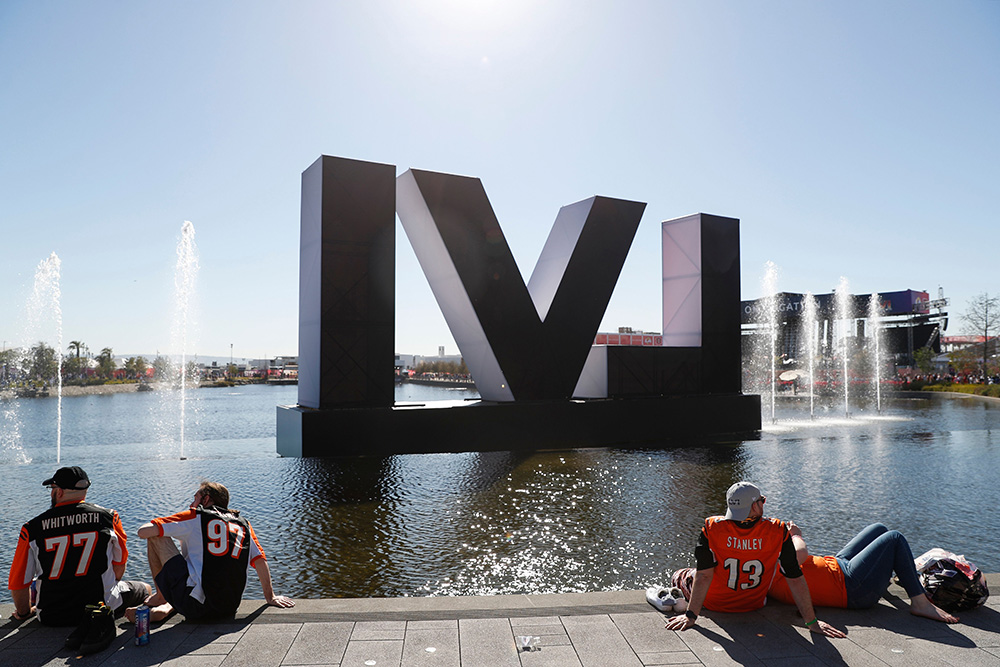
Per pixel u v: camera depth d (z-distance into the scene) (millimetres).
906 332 87750
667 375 22281
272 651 3684
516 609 4383
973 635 3912
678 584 4570
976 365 71562
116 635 3869
